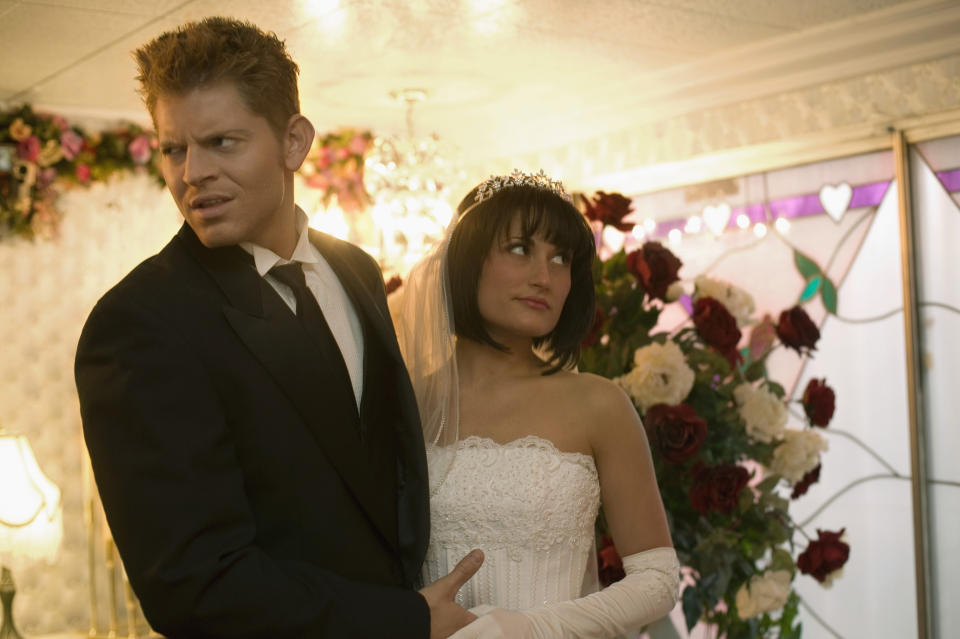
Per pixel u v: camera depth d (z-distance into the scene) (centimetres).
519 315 193
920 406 413
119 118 524
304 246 172
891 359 423
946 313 406
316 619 144
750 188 481
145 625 489
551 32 408
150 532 139
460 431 199
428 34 408
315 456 156
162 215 536
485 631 162
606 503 198
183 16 374
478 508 189
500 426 197
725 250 491
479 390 203
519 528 187
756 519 254
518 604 186
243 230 150
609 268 265
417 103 537
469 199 202
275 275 163
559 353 208
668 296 261
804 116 448
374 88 502
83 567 510
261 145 150
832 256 446
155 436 141
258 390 152
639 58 452
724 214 492
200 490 142
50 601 502
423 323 200
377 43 420
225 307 152
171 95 146
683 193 512
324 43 419
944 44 390
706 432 239
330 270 181
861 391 434
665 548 195
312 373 157
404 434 173
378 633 149
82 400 147
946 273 405
